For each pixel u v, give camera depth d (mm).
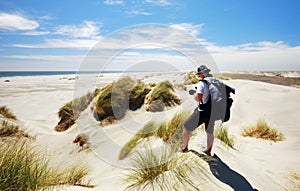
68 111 7234
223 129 4727
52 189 2646
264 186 2930
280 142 5145
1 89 17250
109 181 3217
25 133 6211
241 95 10289
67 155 4902
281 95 10156
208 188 2625
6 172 2510
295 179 3322
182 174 2857
